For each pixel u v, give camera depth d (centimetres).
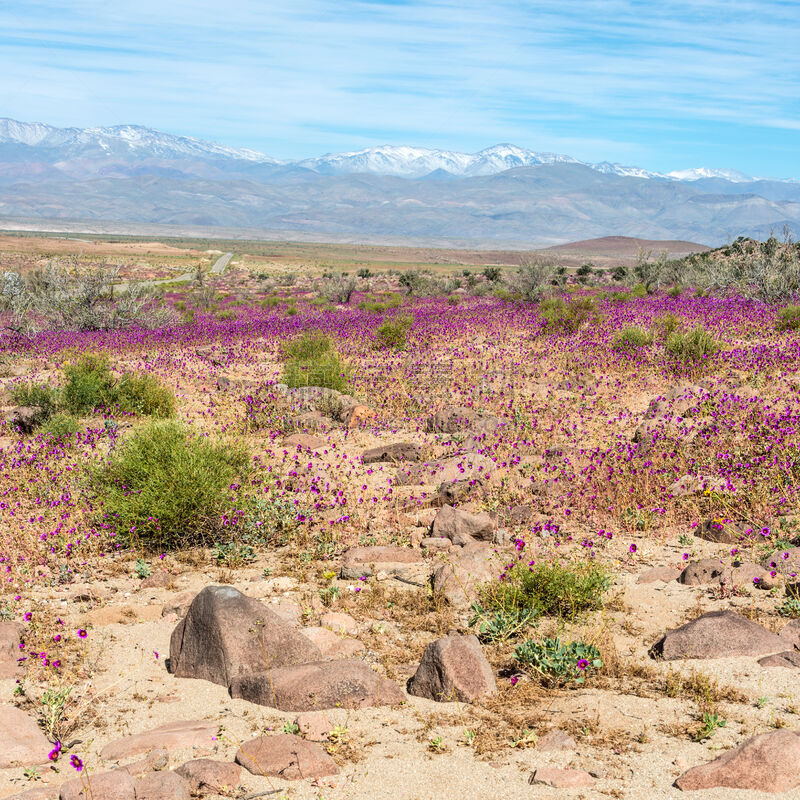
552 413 1364
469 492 923
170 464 881
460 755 414
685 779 372
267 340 2739
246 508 873
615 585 673
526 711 466
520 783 382
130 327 3375
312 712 472
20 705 500
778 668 493
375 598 667
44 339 2909
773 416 1075
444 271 16038
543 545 762
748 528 771
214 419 1437
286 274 12150
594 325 2425
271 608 598
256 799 381
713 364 1678
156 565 790
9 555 809
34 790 386
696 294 3684
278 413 1425
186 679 535
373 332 2628
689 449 1032
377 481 1033
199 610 544
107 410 1535
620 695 481
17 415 1476
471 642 511
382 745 429
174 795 370
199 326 3228
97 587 722
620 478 909
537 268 4884
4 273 3925
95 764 424
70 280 3600
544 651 523
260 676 494
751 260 3594
